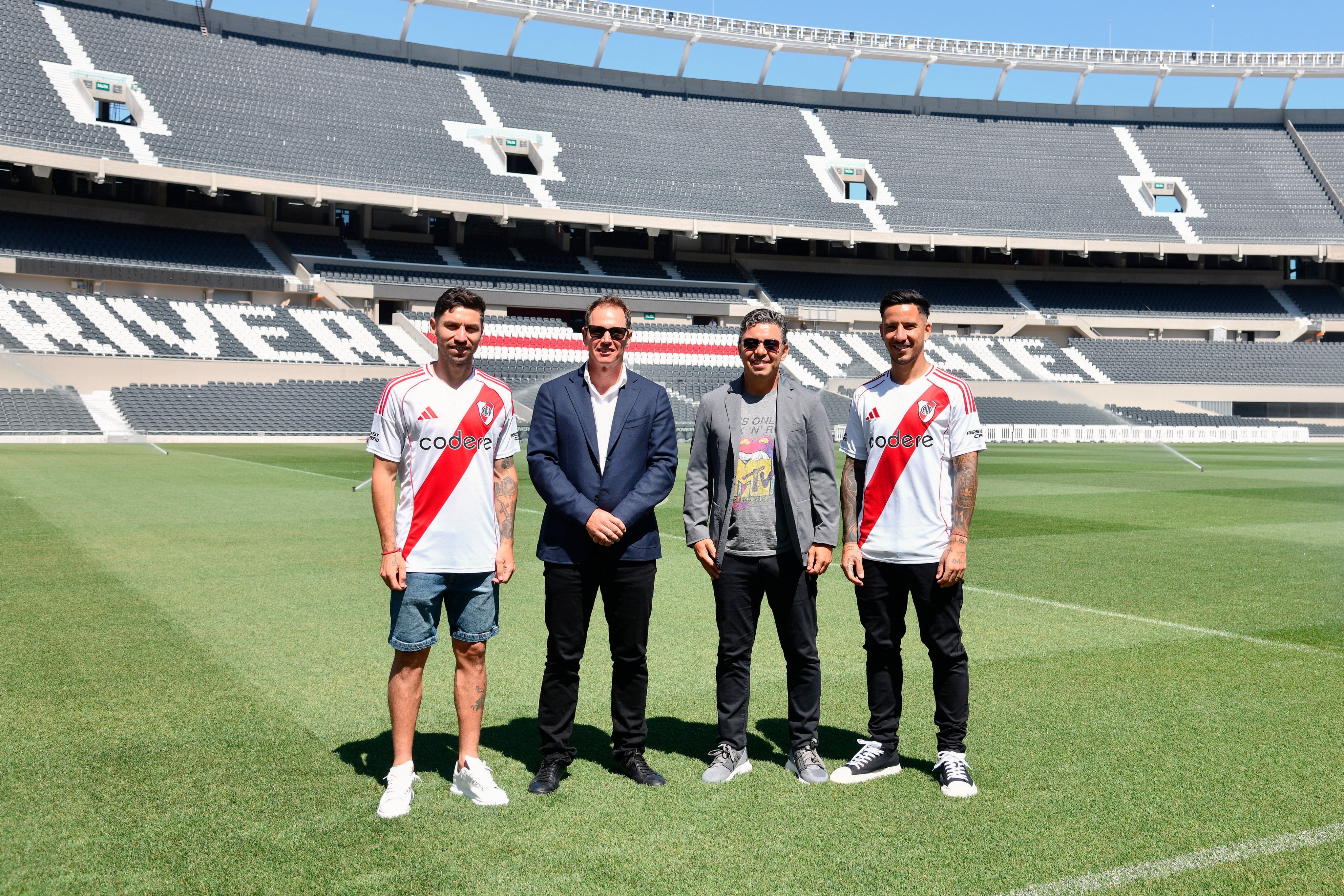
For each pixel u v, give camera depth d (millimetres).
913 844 3328
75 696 4898
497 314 40375
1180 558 9867
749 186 45562
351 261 38562
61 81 36188
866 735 4582
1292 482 19375
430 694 5074
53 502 13078
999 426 35781
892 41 51156
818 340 42688
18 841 3270
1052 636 6520
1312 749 4297
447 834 3385
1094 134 51469
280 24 43750
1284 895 2973
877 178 47688
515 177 42250
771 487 4047
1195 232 45844
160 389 29609
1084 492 17047
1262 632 6664
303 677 5316
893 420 4043
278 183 35594
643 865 3160
